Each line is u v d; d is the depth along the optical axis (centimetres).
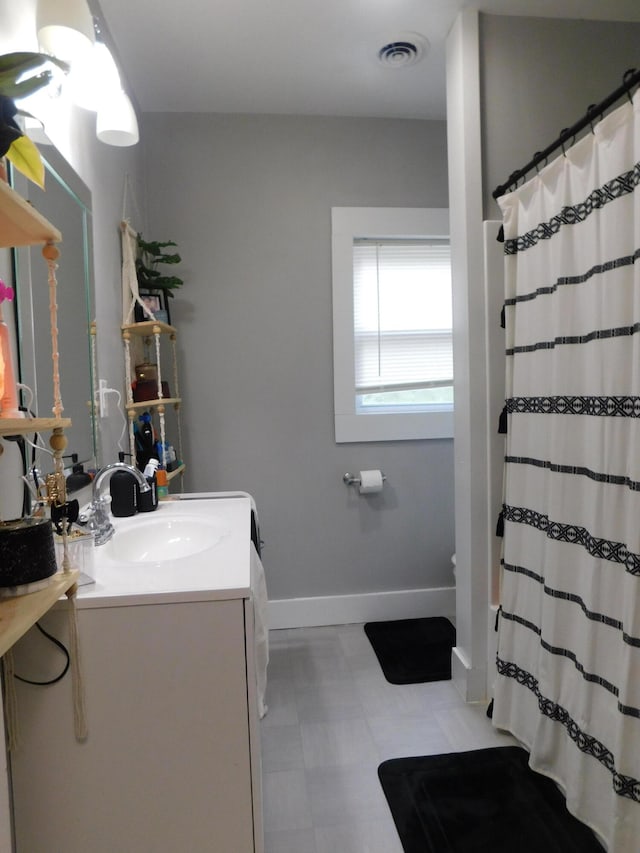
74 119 143
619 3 179
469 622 188
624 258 119
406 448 260
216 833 102
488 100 181
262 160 244
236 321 246
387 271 258
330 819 138
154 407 227
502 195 172
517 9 180
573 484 138
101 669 97
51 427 86
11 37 105
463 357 185
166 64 207
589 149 131
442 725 176
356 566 259
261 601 144
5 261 104
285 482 253
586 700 129
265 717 181
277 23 184
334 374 252
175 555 147
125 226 192
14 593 81
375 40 195
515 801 141
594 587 126
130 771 100
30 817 98
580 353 136
